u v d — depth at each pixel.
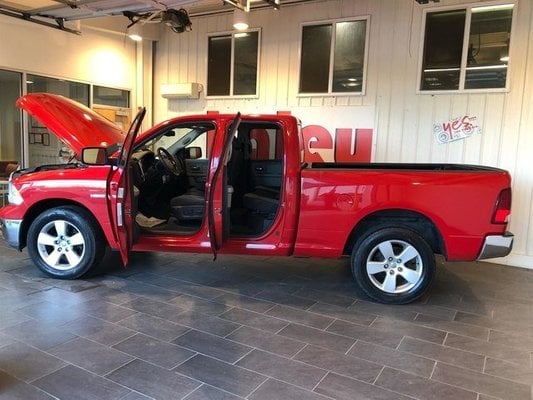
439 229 3.99
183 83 8.05
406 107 6.30
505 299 4.42
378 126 6.51
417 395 2.64
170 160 5.03
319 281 4.79
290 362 3.00
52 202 4.57
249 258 5.63
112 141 4.95
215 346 3.20
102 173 4.28
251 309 3.94
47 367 2.83
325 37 6.81
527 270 5.57
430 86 6.15
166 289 4.38
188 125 4.36
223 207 4.11
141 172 4.75
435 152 6.17
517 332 3.61
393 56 6.31
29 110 4.79
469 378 2.87
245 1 6.14
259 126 4.37
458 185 3.92
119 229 4.05
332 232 4.14
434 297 4.42
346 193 4.07
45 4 6.35
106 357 2.98
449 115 6.03
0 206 7.05
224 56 7.80
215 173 3.98
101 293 4.19
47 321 3.53
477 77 5.85
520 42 5.54
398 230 4.08
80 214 4.40
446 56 6.01
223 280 4.72
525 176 5.66
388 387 2.72
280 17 7.12
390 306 4.12
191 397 2.55
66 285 4.38
